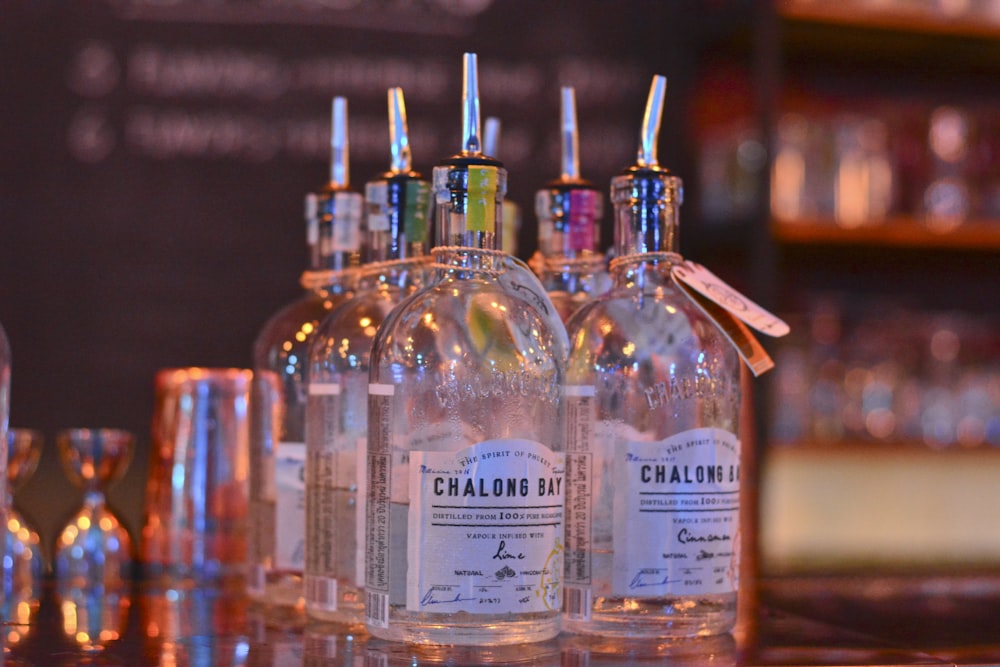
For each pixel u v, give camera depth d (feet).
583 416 2.18
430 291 2.14
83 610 2.56
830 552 8.38
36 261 7.36
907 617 2.73
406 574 1.98
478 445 1.96
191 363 7.50
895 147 7.66
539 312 2.16
